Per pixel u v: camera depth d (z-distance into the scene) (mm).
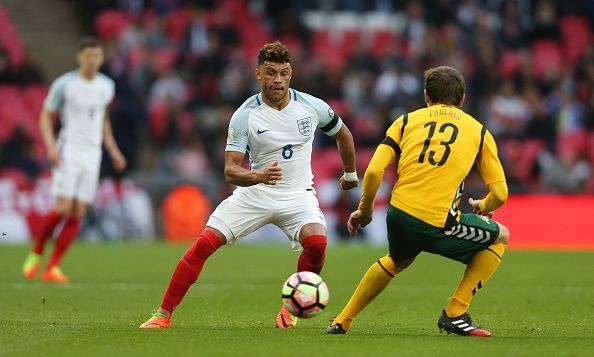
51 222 45844
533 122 82188
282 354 22938
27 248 64375
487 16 91750
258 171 27047
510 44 90438
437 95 26891
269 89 27781
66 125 46656
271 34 93688
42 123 46094
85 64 46188
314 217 28625
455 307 26641
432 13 89438
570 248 69375
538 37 93000
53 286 43062
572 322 31484
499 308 35969
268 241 74625
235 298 38688
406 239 26266
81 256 58594
